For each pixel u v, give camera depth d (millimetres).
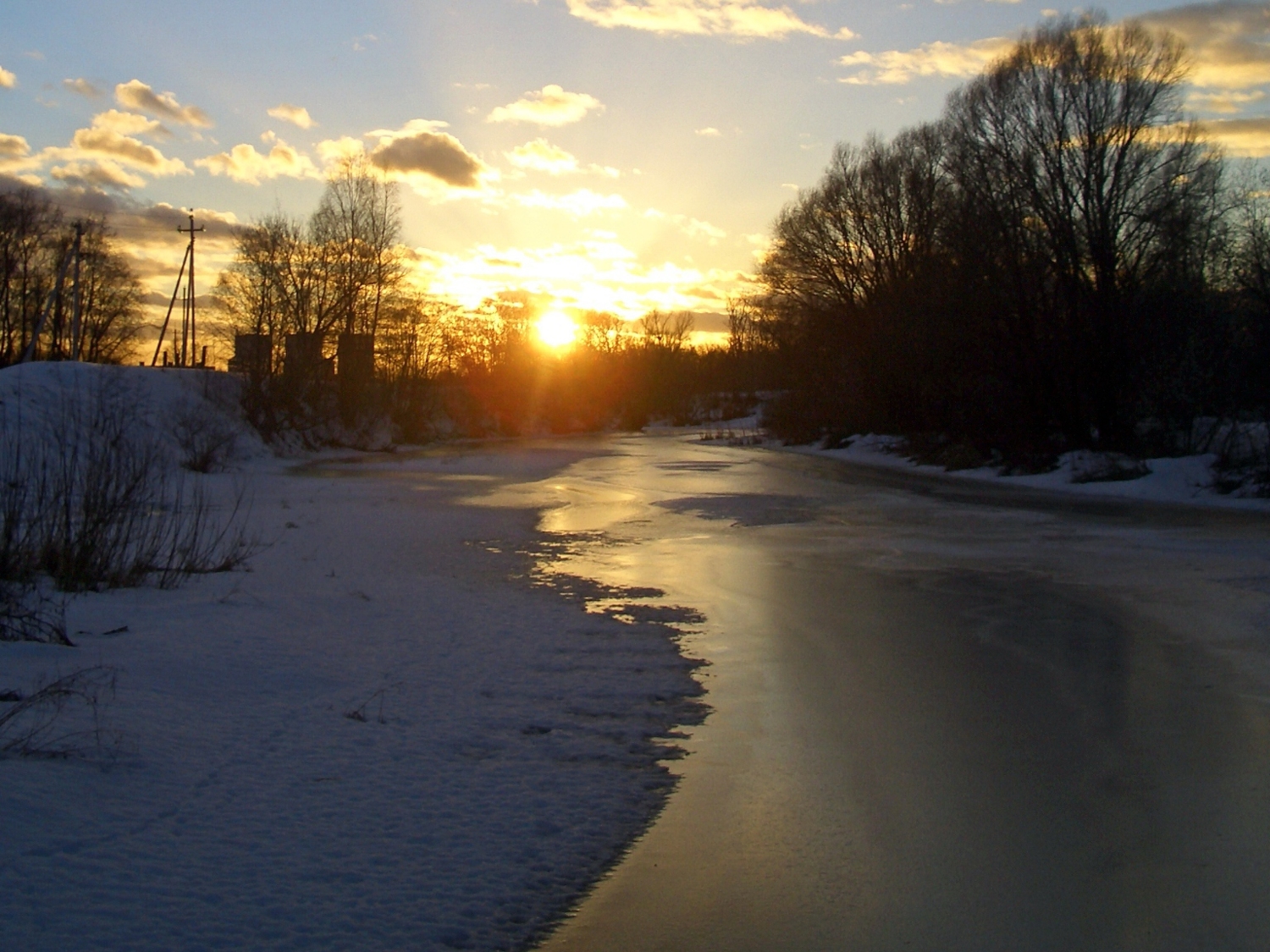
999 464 35250
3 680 6898
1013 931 4266
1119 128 33062
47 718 6070
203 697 7023
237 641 8797
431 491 27844
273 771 5730
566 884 4641
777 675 8617
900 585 13219
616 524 20156
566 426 81125
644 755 6527
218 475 32844
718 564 14953
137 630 8984
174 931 3910
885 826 5406
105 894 4117
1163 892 4617
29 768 5176
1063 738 6914
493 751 6430
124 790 5148
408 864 4711
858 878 4777
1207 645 9672
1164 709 7570
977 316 36219
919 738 6930
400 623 10227
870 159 52969
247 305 48125
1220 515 22172
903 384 47062
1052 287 35125
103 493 11844
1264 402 29906
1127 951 4094
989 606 11742
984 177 35562
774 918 4371
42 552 11133
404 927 4121
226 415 42875
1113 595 12391
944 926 4309
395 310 54500
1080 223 33812
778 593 12586
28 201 58219
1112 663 9000
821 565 14883
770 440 59281
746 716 7426
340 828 5043
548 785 5875
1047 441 35500
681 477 33031
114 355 63906
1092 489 28328
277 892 4312
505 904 4402
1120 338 32938
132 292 63844
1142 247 33031
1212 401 31375
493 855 4883
